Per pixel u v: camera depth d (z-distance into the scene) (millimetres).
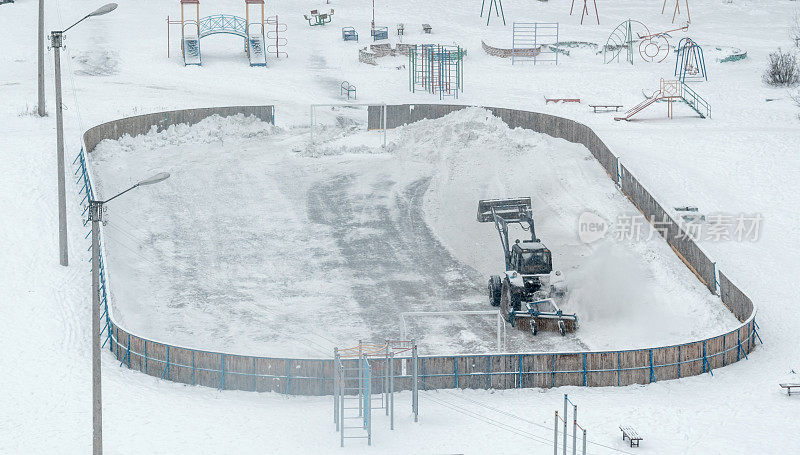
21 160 107750
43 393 67875
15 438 61062
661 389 68500
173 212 106375
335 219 106625
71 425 62750
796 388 67438
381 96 148875
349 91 149625
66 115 126875
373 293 89688
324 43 178125
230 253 97750
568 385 69500
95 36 174625
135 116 124375
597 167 113438
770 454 57906
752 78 150125
